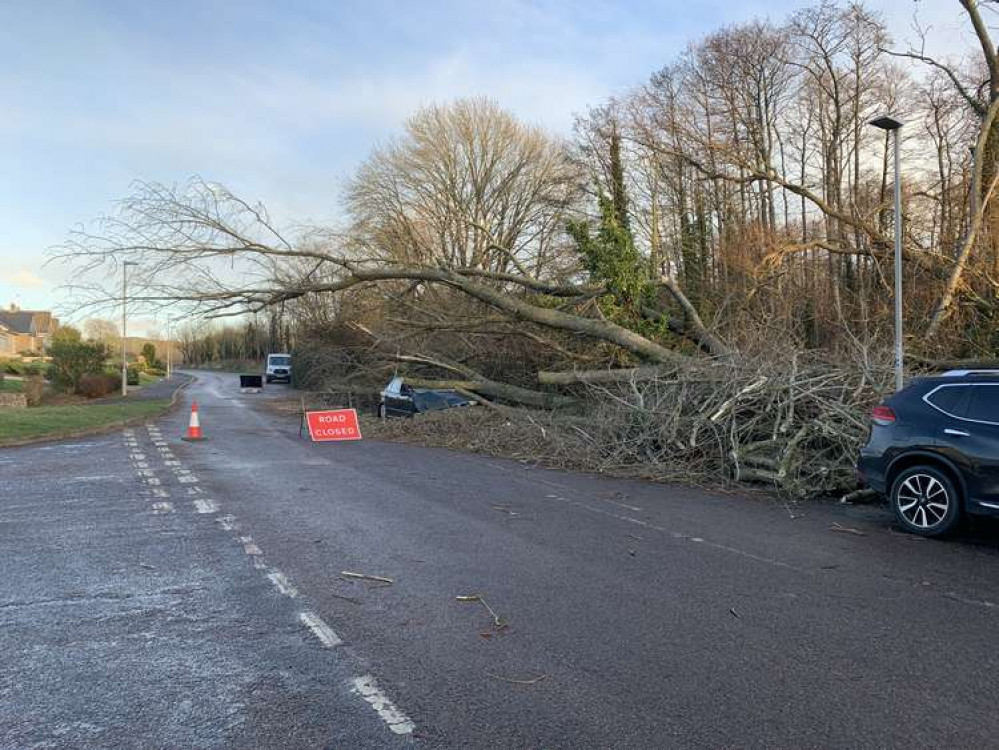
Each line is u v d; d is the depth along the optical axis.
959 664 4.64
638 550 7.48
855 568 6.85
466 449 16.39
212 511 9.20
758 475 10.96
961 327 17.95
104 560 6.89
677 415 12.54
